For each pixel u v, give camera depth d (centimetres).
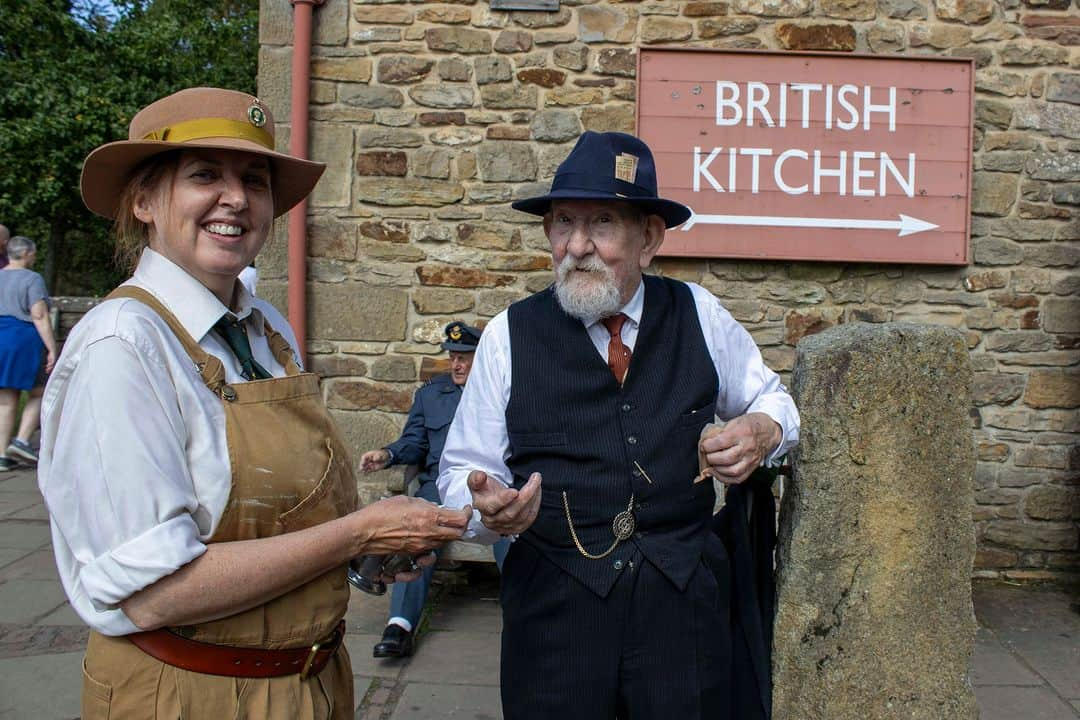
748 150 420
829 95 421
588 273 176
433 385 387
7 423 668
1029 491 430
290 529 137
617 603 172
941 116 421
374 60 427
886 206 421
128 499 120
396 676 327
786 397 194
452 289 430
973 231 429
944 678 211
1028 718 298
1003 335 429
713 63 419
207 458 130
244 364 145
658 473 175
